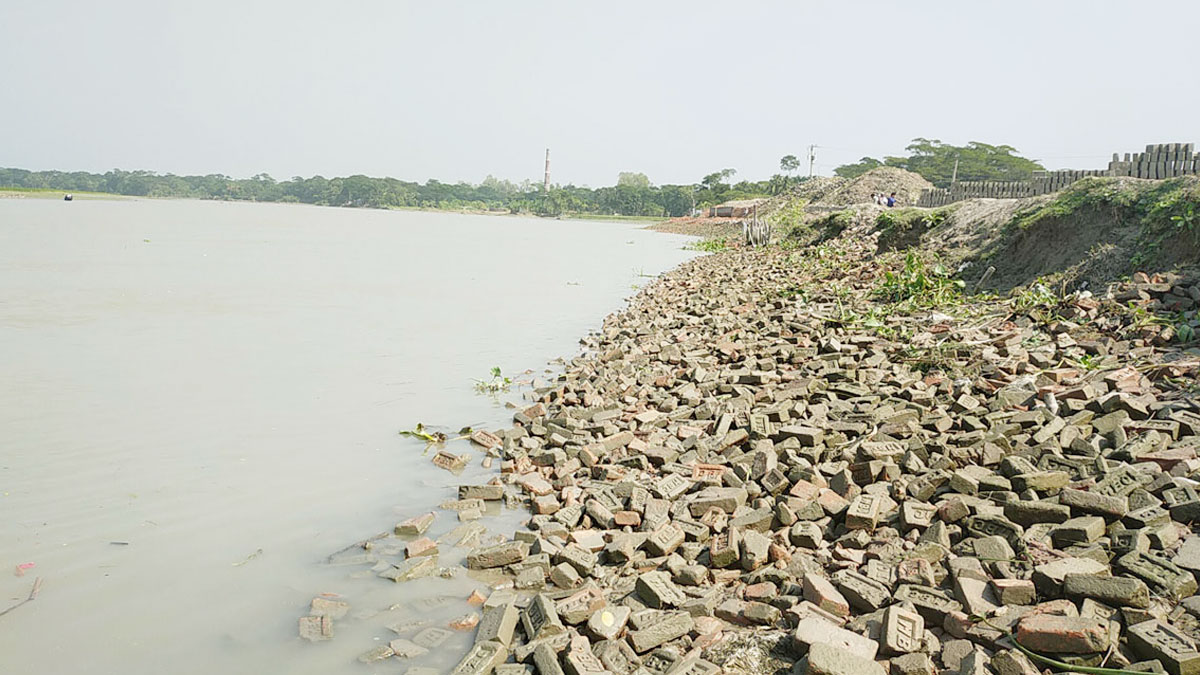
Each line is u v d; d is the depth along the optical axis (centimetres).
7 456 858
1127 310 1126
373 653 518
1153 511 549
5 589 588
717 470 800
